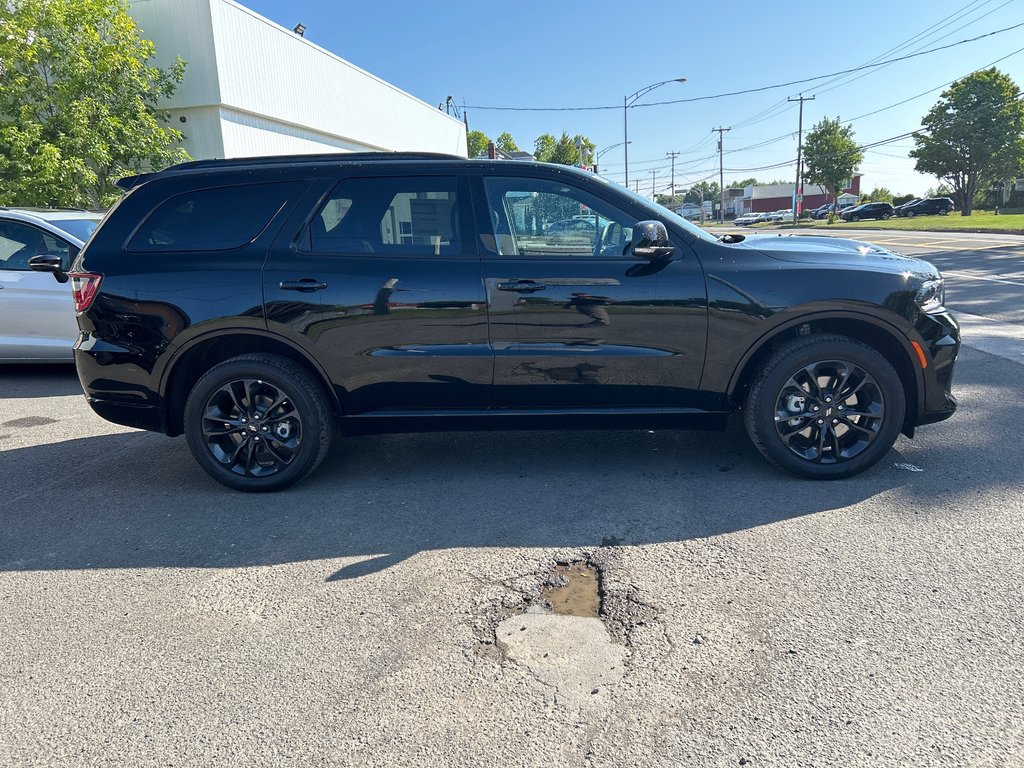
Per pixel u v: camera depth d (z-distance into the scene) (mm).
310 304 3734
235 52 15148
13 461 4715
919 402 3803
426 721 2148
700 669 2344
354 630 2643
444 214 3807
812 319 3668
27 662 2508
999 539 3127
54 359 6973
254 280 3756
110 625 2725
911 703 2145
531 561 3117
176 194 3891
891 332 3686
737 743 2014
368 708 2215
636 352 3727
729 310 3666
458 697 2254
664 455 4363
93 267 3836
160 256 3834
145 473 4426
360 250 3805
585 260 3730
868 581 2834
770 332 3682
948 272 14820
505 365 3768
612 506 3645
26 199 12109
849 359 3686
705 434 4738
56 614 2814
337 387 3832
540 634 2582
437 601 2824
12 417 5871
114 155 13242
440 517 3596
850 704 2150
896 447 4316
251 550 3311
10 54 12016
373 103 22750
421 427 3939
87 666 2477
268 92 16453
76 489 4172
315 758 2012
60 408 6152
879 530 3252
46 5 12289
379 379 3812
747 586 2836
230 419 3941
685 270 3686
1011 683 2215
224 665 2457
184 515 3738
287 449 3941
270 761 2006
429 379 3807
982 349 7125
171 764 2008
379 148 23406
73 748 2084
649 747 2012
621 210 3777
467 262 3744
